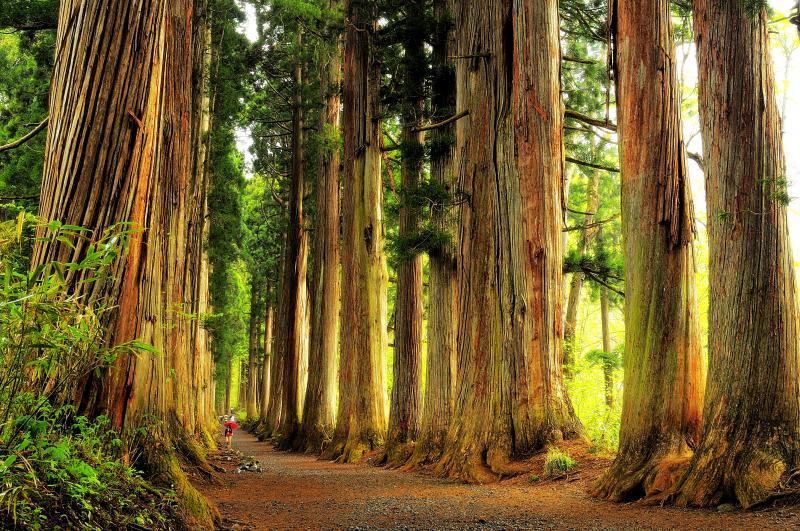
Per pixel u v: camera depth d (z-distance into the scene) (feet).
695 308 28.66
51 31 59.06
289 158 109.40
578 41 70.13
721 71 25.38
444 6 55.72
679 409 27.58
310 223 105.09
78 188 17.22
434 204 45.96
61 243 16.88
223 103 75.10
